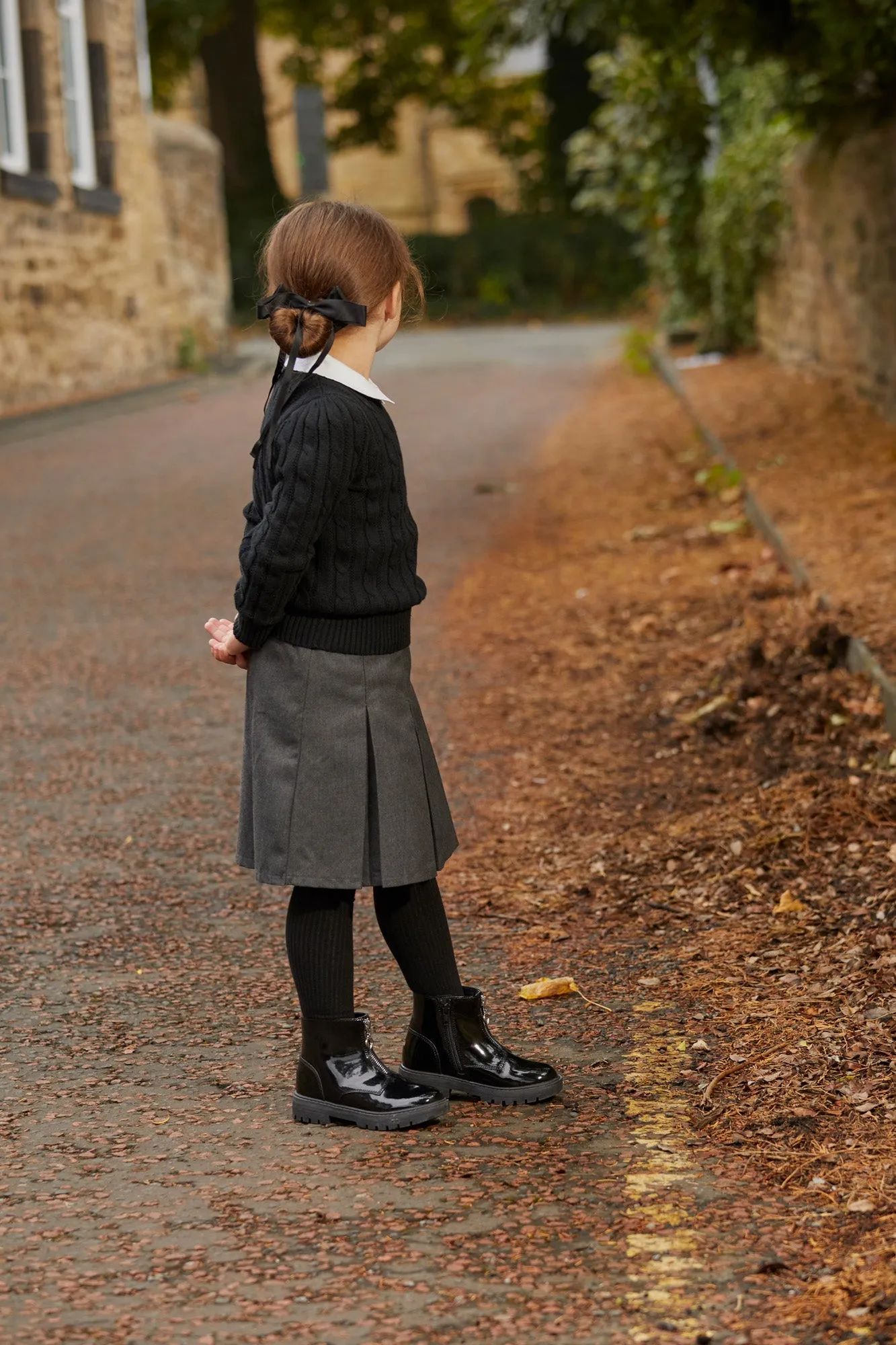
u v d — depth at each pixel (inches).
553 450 575.5
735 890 194.5
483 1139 137.5
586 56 1469.0
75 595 378.6
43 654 327.6
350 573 135.1
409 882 138.9
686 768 242.1
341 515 133.5
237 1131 140.3
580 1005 166.6
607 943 183.6
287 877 135.9
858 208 519.5
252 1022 165.6
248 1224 122.2
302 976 142.0
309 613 135.3
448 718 277.1
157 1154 135.5
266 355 1023.6
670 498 459.2
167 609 363.6
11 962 182.1
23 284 713.6
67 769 256.1
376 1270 114.8
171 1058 156.9
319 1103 141.2
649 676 290.0
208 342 979.9
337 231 134.6
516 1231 120.2
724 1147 133.3
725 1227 119.4
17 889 205.8
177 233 924.6
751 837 207.8
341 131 1711.4
